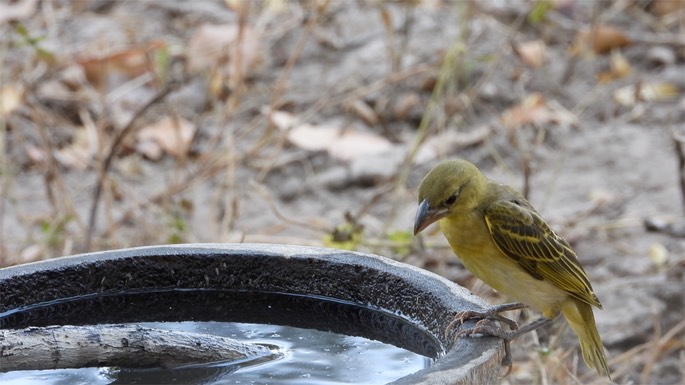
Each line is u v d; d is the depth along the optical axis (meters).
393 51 13.91
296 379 6.29
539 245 7.30
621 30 15.80
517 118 13.58
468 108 13.87
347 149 13.01
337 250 7.18
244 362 6.48
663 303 11.09
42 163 12.72
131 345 6.23
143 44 14.25
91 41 14.55
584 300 7.44
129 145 13.02
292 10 15.57
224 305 7.19
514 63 14.95
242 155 12.76
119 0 15.68
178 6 15.58
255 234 11.82
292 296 7.14
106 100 13.55
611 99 14.48
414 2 15.58
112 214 12.02
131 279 7.13
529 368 9.68
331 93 13.96
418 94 14.05
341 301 7.04
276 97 12.86
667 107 14.31
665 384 10.21
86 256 7.07
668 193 12.77
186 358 6.33
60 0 15.50
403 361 6.52
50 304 6.96
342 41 14.98
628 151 13.50
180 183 12.40
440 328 6.49
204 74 14.03
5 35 13.45
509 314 9.79
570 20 16.05
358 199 12.57
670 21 15.97
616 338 10.66
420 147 13.07
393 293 6.85
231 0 14.13
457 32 15.13
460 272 11.09
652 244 11.98
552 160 13.36
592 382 9.92
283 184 12.79
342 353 6.63
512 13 15.91
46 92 13.58
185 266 7.17
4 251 10.91
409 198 12.46
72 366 6.20
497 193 7.46
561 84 14.73
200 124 12.88
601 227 12.04
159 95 11.49
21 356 6.06
